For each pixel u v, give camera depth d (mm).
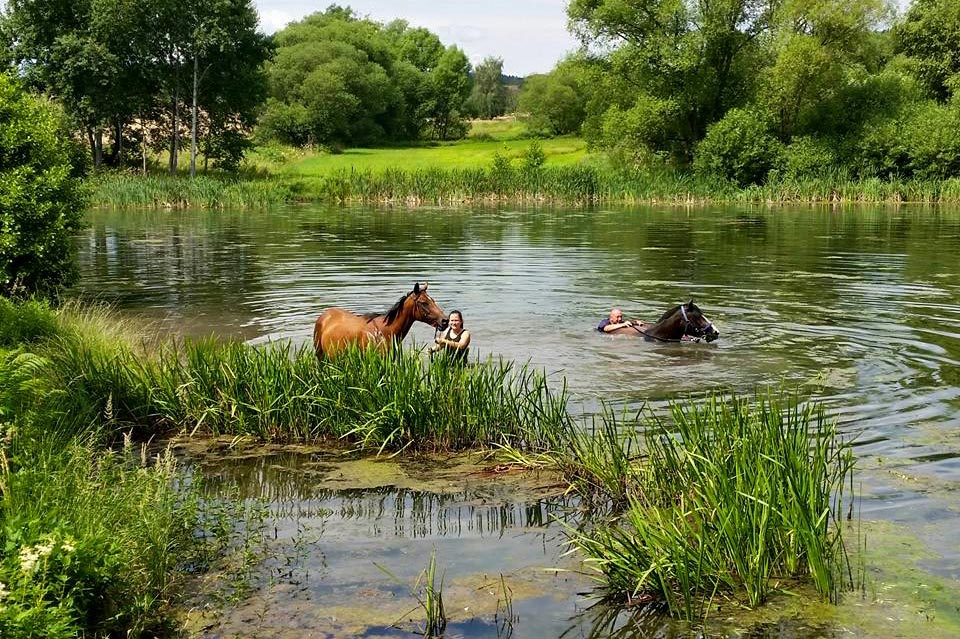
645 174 55344
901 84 56031
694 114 58688
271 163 76438
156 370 9914
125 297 16797
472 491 7270
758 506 5750
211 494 7227
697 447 6758
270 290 17406
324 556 6004
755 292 16906
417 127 122688
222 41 58750
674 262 21703
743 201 49156
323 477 7672
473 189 49438
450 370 8984
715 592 5383
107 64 57000
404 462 8086
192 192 47969
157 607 5363
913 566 5652
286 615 5211
